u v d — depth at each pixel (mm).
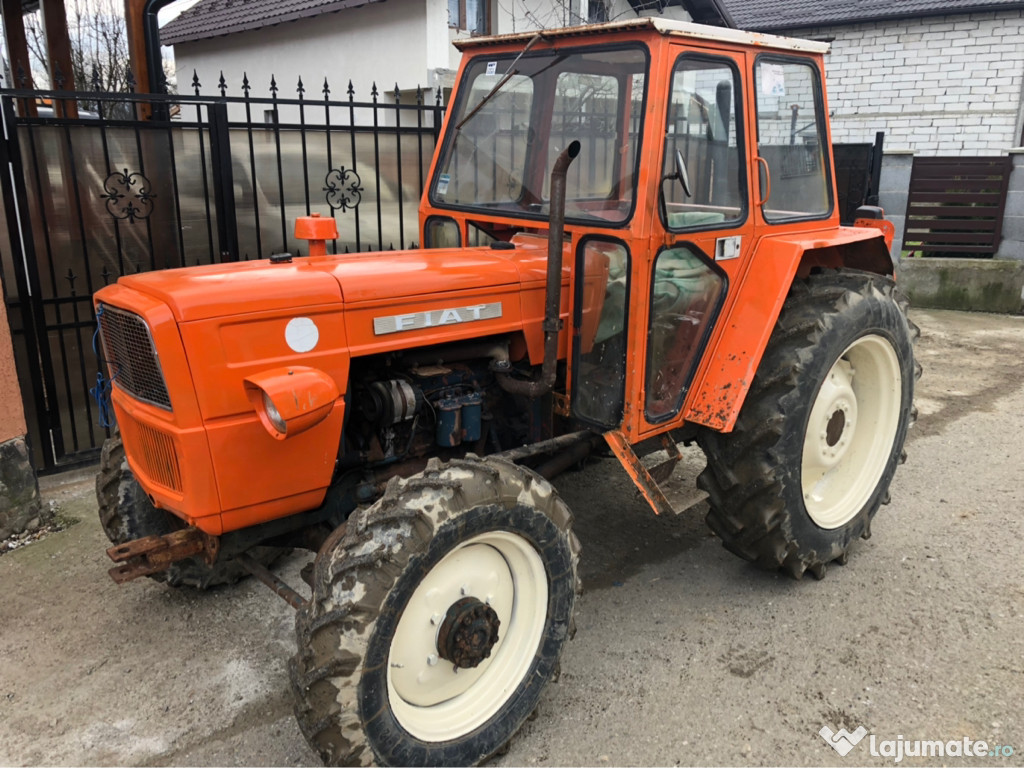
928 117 10945
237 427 2254
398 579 2084
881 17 10727
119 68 14164
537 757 2439
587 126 2832
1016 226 8555
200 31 11133
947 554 3600
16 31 6574
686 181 2492
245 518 2357
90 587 3357
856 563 3541
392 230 5504
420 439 2859
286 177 4980
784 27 11438
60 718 2605
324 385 2223
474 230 3342
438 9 8180
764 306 2953
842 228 3570
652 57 2516
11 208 3967
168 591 3334
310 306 2350
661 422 2869
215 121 4500
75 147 4168
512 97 3100
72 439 4457
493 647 2416
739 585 3385
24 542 3723
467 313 2682
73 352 4383
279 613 3189
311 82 9812
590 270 2756
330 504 2734
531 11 8836
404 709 2279
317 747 2105
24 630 3062
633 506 4125
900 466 4570
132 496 3027
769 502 2990
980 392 5902
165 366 2152
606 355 2766
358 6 8695
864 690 2711
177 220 4578
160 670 2844
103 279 4406
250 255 4930
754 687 2734
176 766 2412
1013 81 10297
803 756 2424
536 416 3012
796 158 3229
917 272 8883
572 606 2553
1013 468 4539
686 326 2871
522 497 2342
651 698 2686
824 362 2990
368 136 5211
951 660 2859
